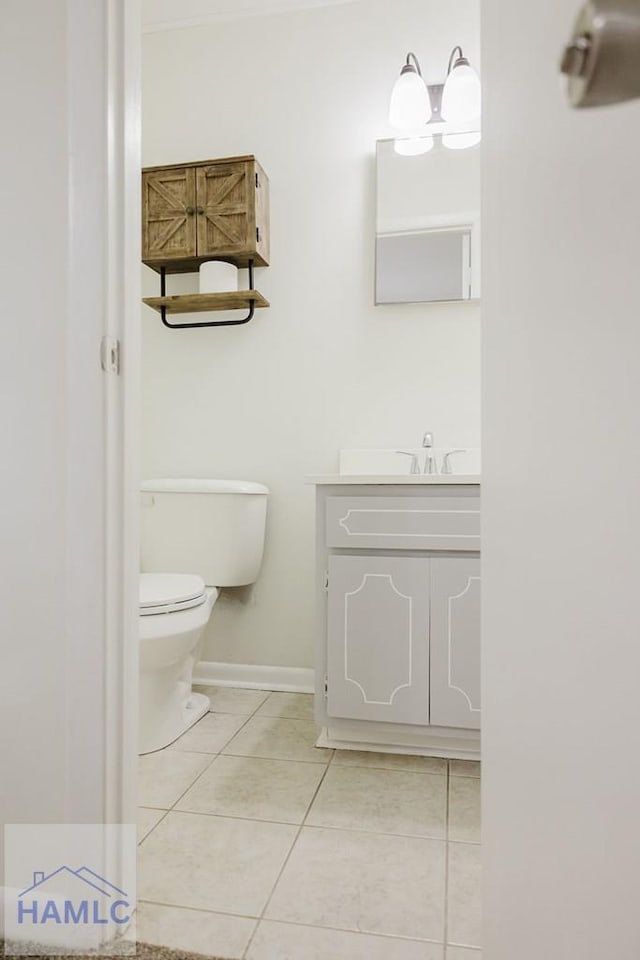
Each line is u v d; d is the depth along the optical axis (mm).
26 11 1067
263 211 2348
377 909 1142
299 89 2418
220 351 2463
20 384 1074
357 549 1805
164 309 2443
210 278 2299
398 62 2348
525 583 729
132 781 1110
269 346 2428
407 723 1748
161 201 2307
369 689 1764
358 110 2375
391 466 2301
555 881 674
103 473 1047
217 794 1578
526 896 724
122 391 1080
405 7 2348
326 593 1824
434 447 2305
